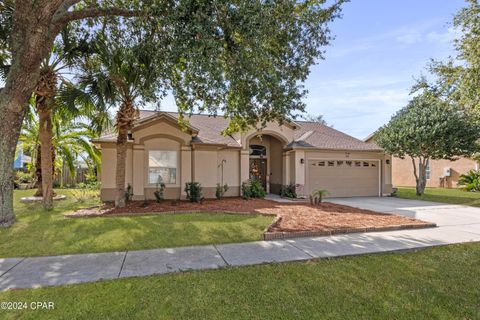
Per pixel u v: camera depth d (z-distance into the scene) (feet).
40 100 33.81
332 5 28.17
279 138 56.80
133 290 13.62
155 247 20.56
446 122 52.08
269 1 22.65
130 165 43.24
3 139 25.02
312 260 18.12
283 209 36.91
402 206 43.91
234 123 35.24
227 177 52.44
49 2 23.43
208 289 13.85
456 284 14.94
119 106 35.09
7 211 25.89
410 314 12.00
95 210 34.04
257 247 20.79
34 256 18.58
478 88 32.65
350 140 63.87
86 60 32.53
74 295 13.07
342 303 12.77
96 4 29.50
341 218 31.07
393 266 17.30
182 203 40.63
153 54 26.30
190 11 20.65
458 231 26.61
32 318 11.23
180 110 33.58
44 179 35.37
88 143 53.67
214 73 23.07
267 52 24.77
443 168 85.40
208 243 21.65
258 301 12.80
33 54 23.93
